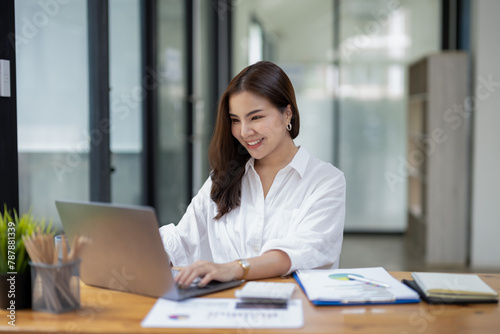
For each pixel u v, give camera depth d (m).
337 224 1.65
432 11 5.92
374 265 4.86
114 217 1.28
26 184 2.09
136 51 3.29
